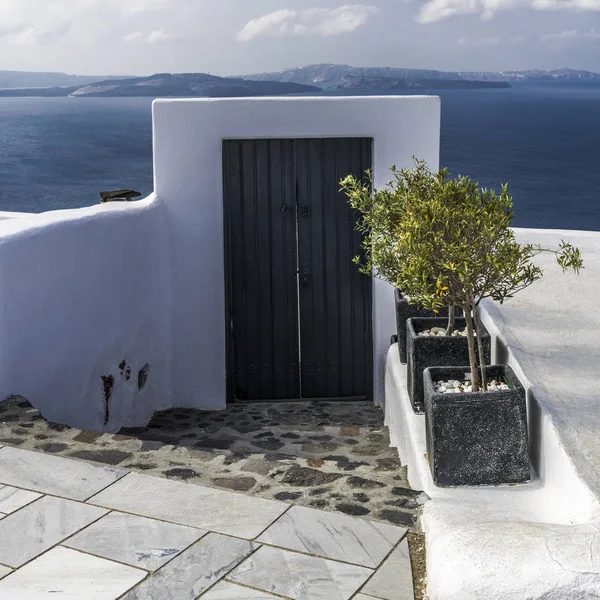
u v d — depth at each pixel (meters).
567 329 5.21
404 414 4.99
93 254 5.95
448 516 3.00
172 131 7.15
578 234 8.84
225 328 7.57
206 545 2.96
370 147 7.29
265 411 7.44
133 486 3.49
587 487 3.03
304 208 7.39
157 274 7.19
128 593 2.64
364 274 7.51
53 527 3.11
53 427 4.25
